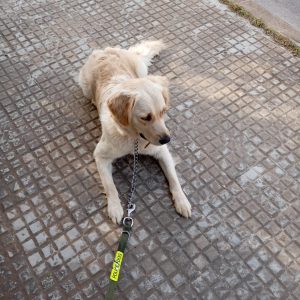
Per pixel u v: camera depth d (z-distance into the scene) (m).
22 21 1.87
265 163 1.38
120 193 1.31
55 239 1.19
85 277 1.12
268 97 1.58
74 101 1.56
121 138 1.21
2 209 1.25
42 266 1.14
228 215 1.25
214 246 1.19
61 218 1.24
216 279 1.13
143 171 1.36
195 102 1.55
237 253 1.18
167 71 1.67
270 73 1.66
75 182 1.32
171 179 1.29
